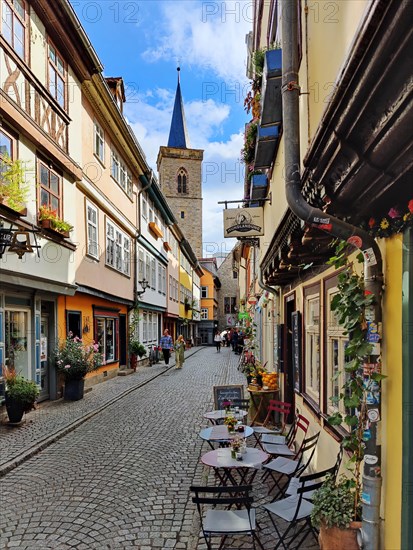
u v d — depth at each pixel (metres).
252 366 11.43
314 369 5.37
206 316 52.56
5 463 5.64
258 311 15.55
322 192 2.98
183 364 21.25
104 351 14.30
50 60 9.57
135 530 3.91
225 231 8.44
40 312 9.45
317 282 4.98
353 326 2.82
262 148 6.77
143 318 20.52
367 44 1.62
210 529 3.25
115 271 15.23
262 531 3.87
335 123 2.17
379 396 2.69
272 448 5.41
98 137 13.23
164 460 5.95
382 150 1.96
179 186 53.19
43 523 4.05
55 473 5.42
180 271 34.50
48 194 9.53
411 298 2.37
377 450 2.69
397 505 2.46
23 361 8.95
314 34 3.60
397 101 1.66
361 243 2.74
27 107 8.38
